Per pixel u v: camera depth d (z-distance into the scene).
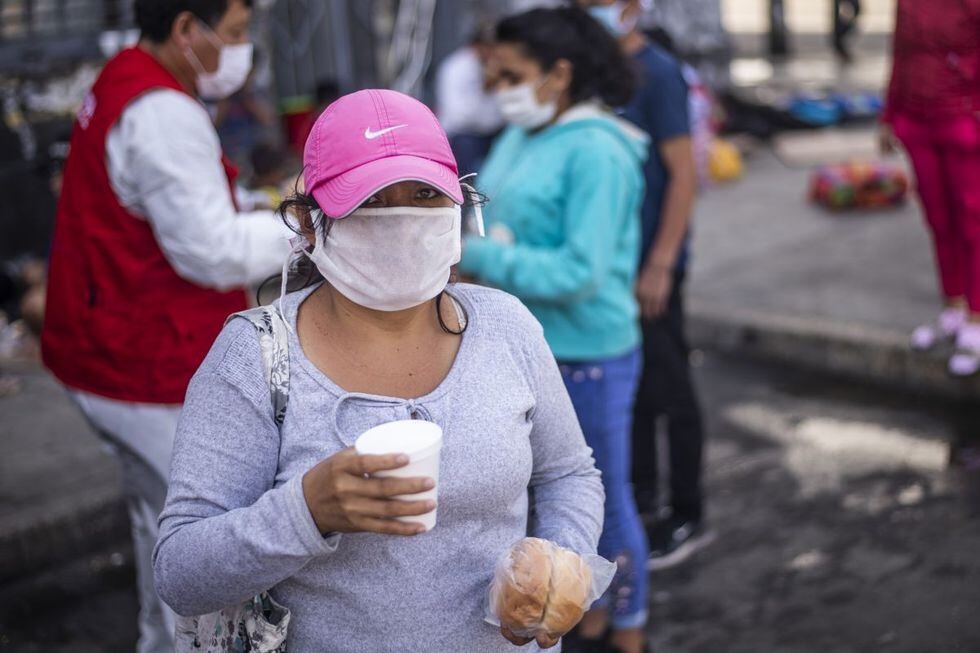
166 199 2.61
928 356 5.25
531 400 1.76
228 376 1.64
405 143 1.60
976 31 4.59
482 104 7.73
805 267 6.81
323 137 1.63
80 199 2.70
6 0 6.64
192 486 1.62
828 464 4.70
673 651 3.48
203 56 2.75
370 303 1.65
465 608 1.69
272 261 2.72
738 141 10.68
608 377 3.05
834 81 13.33
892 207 8.04
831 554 3.98
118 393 2.73
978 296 4.98
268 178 5.64
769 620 3.61
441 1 9.79
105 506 4.37
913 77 4.83
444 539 1.67
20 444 4.88
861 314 5.85
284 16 9.37
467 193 1.80
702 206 8.65
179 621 1.78
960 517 4.14
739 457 4.86
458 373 1.71
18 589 4.07
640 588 3.14
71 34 6.83
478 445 1.67
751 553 4.04
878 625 3.51
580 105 2.99
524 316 1.81
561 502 1.88
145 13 2.71
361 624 1.66
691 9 11.14
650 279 3.79
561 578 1.64
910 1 4.75
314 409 1.64
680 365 3.99
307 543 1.50
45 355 2.84
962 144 4.74
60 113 6.80
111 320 2.69
